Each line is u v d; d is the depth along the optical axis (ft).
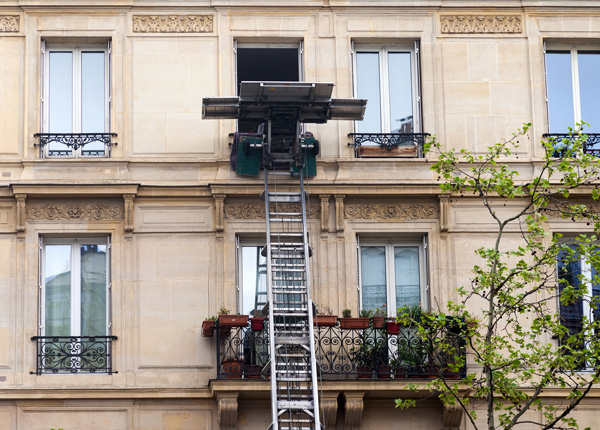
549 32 109.60
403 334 102.53
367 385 100.01
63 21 107.65
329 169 106.22
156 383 102.27
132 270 104.06
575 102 109.70
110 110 106.73
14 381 101.50
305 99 100.42
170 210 105.09
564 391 102.89
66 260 104.99
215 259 104.47
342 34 108.68
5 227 103.91
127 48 107.55
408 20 109.19
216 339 102.83
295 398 99.19
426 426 102.27
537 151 107.55
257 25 108.47
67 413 101.30
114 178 104.99
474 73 108.68
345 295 104.42
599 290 106.11
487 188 93.97
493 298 100.22
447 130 107.65
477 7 109.60
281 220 103.04
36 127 105.81
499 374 91.66
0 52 106.83
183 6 108.37
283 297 101.76
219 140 106.42
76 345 102.78
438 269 105.29
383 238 106.73
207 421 101.86
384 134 107.14
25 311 102.83
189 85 107.34
